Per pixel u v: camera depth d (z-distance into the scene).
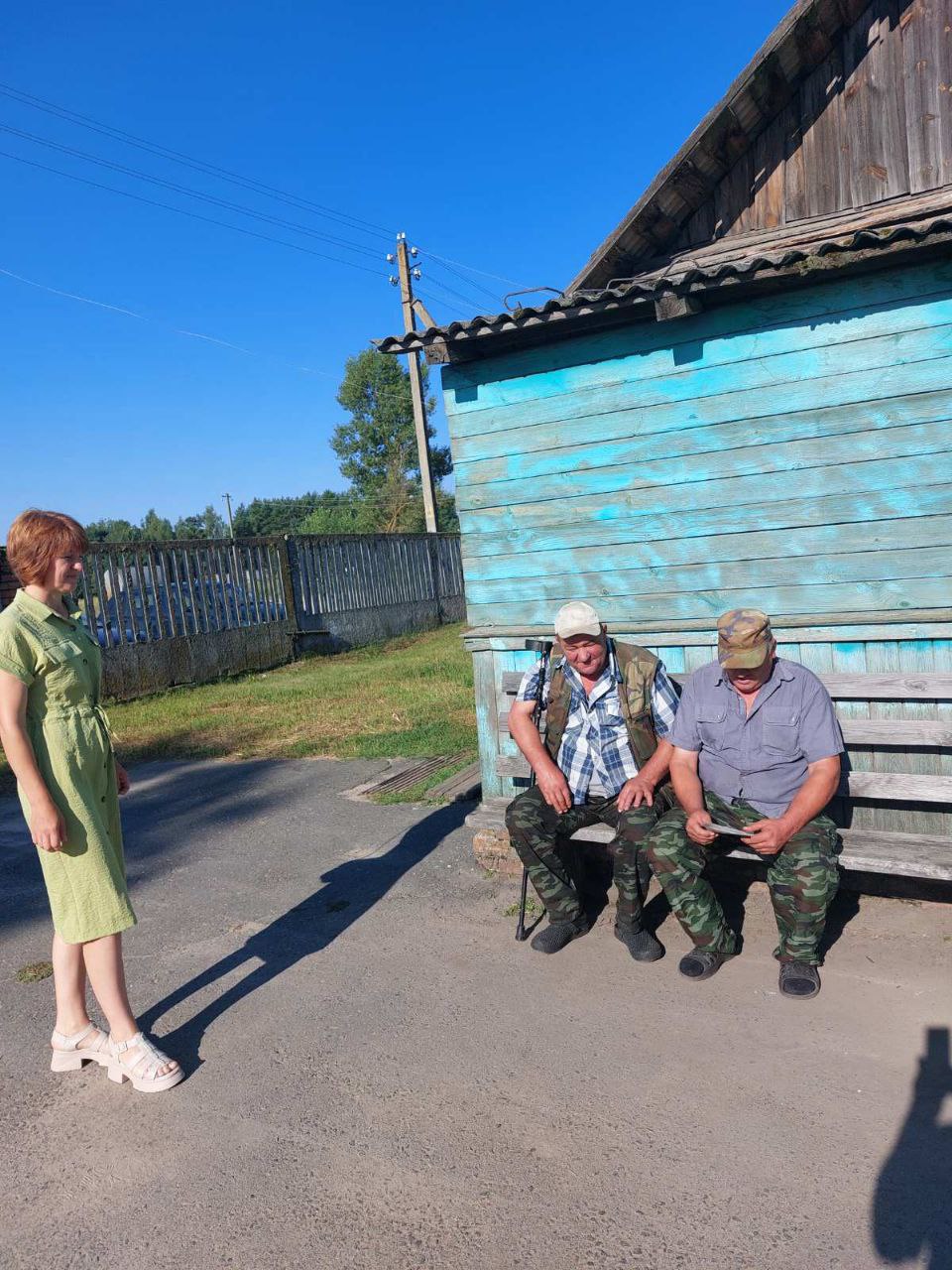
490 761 4.90
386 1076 3.03
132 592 12.65
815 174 5.46
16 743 2.83
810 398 3.96
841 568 3.97
